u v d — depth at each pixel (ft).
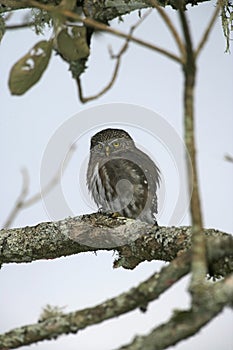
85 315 23.40
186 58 19.11
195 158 18.88
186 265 22.44
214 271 24.59
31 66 24.62
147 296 22.76
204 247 19.17
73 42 24.71
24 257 25.23
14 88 24.63
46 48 24.63
